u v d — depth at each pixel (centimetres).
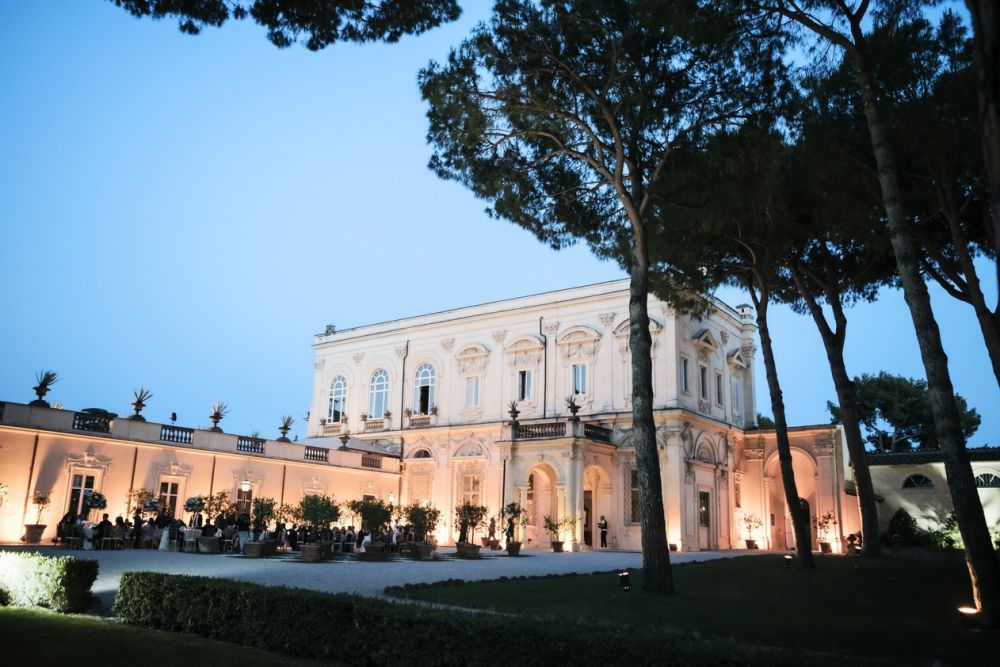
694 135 1733
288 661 834
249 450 3344
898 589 1530
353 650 834
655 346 3462
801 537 2034
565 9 1648
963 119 1689
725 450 3719
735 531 3712
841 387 2336
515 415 3531
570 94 1767
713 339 3709
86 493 2712
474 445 3875
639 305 1591
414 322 4347
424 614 790
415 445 4116
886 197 1274
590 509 3503
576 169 2002
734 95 1648
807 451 3625
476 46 1736
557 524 3111
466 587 1540
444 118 1842
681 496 3244
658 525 1477
